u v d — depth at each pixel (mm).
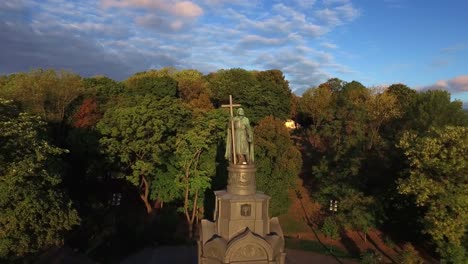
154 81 71000
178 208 46594
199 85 83125
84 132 45625
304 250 43969
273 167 52750
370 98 70625
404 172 40344
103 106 57469
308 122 102375
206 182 44906
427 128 46969
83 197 50562
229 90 79875
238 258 21422
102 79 74750
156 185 46938
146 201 48031
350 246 45750
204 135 44438
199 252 23016
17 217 26938
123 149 43781
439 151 35406
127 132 42906
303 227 52938
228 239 22281
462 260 33719
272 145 51406
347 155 52219
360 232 49812
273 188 52344
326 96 85938
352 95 79812
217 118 46344
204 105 68938
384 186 48094
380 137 57750
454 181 34406
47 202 29344
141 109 43781
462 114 50312
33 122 33469
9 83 60188
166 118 45906
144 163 43719
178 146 44844
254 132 53125
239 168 23344
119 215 48000
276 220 24250
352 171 49625
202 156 46656
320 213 56469
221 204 22875
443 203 34094
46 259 34094
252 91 76812
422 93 56469
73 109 58031
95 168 46438
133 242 41625
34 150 30328
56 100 54656
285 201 55344
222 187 46969
